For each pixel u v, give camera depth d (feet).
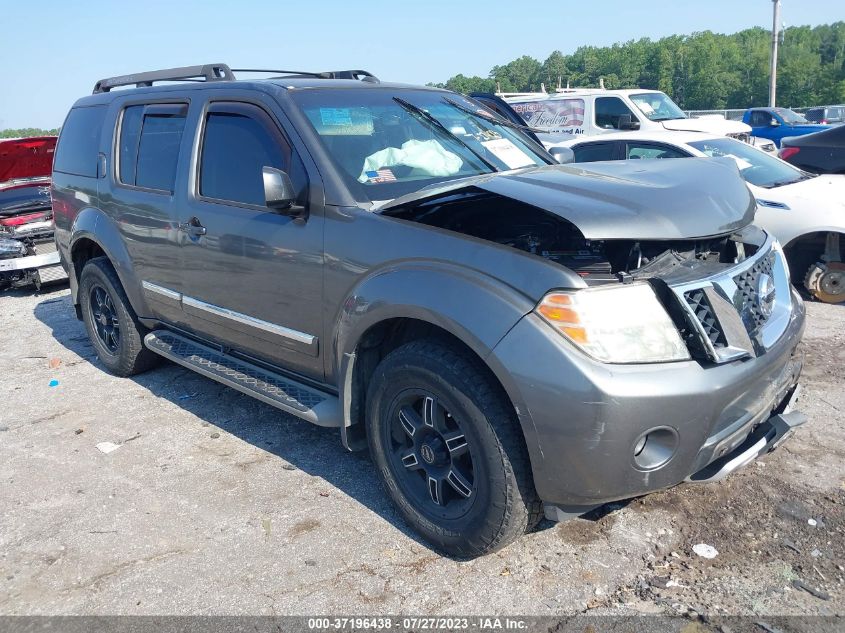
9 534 10.91
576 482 8.54
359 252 10.36
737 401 8.95
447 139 12.85
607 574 9.47
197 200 13.32
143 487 12.21
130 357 16.94
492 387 8.98
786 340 10.03
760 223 22.20
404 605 9.06
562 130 43.06
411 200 9.98
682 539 10.12
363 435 11.32
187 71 14.99
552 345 8.33
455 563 9.86
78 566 10.08
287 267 11.46
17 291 29.17
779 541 9.98
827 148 29.32
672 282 8.80
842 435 12.98
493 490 9.03
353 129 11.93
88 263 17.24
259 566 9.95
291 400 11.59
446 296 9.14
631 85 364.58
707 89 328.90
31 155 30.04
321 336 11.21
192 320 14.19
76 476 12.68
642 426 8.27
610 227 8.61
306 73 16.25
